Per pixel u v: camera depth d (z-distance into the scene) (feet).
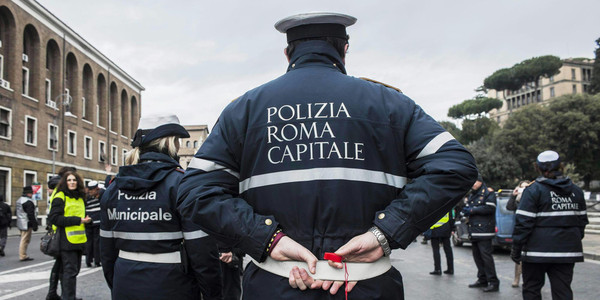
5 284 25.84
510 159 158.71
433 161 5.25
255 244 5.09
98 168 133.90
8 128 92.89
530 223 14.47
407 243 5.00
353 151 5.30
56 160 110.42
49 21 109.19
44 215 102.58
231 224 5.17
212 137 5.84
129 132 158.92
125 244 9.46
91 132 130.21
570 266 14.51
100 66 137.49
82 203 19.74
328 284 4.96
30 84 103.60
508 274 29.84
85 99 131.13
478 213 24.41
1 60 93.61
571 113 164.35
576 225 14.51
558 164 14.67
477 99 296.51
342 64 6.16
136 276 9.20
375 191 5.29
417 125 5.62
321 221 5.15
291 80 5.77
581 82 310.45
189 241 8.96
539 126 171.63
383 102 5.62
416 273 30.50
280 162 5.36
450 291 24.03
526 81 284.20
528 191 14.71
